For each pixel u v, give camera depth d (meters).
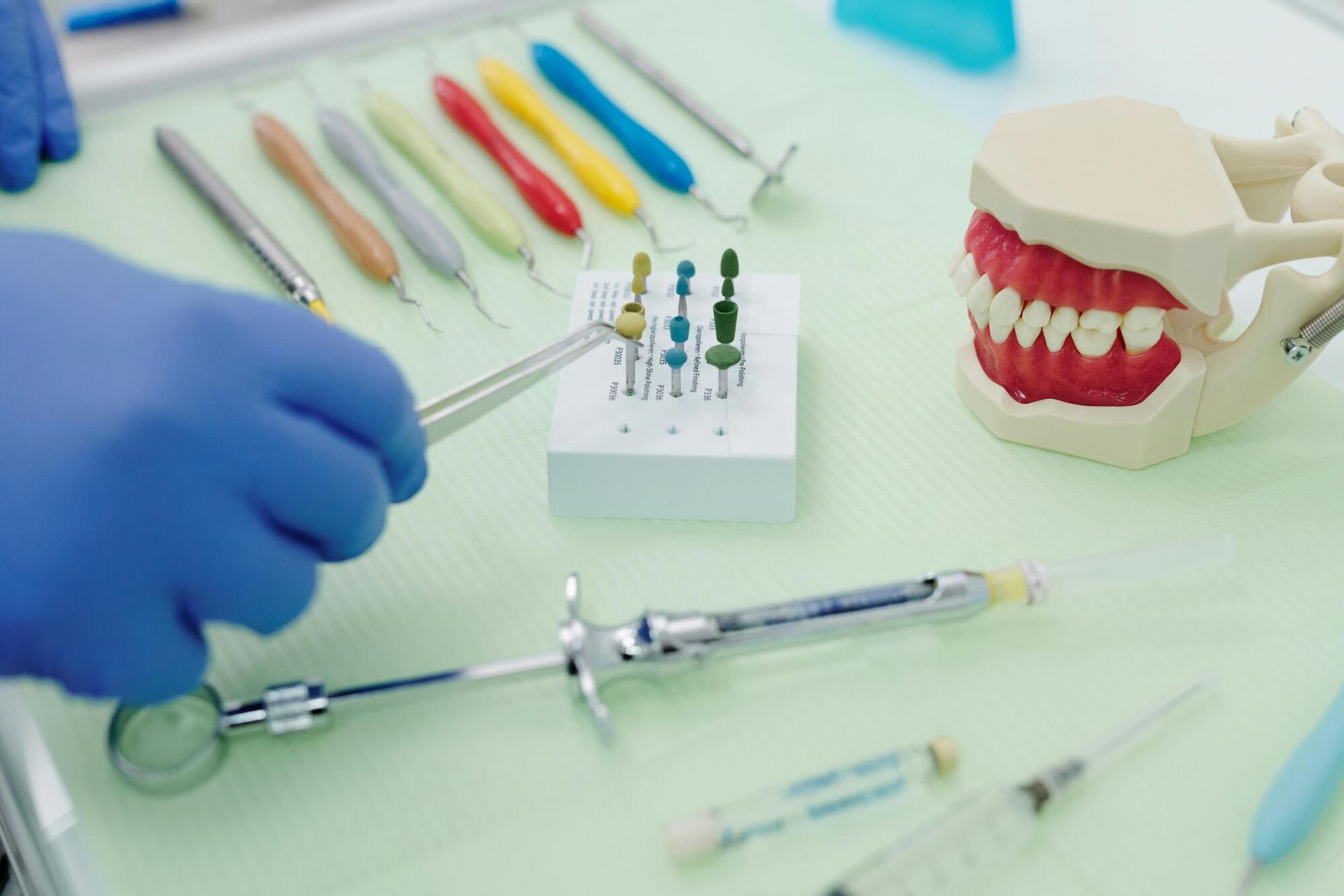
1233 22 1.18
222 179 0.98
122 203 1.00
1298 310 0.71
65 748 0.64
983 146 0.71
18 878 0.62
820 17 1.24
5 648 0.56
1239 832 0.59
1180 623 0.69
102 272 0.61
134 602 0.56
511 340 0.87
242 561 0.58
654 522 0.75
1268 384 0.75
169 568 0.57
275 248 0.91
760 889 0.58
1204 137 0.72
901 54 1.18
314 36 1.16
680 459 0.72
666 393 0.77
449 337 0.87
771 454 0.72
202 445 0.57
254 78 1.13
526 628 0.69
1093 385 0.76
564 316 0.89
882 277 0.92
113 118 1.09
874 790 0.60
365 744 0.64
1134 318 0.70
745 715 0.65
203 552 0.57
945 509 0.75
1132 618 0.69
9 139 1.00
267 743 0.64
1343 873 0.58
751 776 0.62
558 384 0.78
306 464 0.60
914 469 0.78
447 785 0.62
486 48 1.16
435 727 0.65
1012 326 0.75
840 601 0.65
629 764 0.63
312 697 0.62
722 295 0.84
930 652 0.67
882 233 0.96
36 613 0.55
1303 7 1.19
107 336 0.57
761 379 0.78
